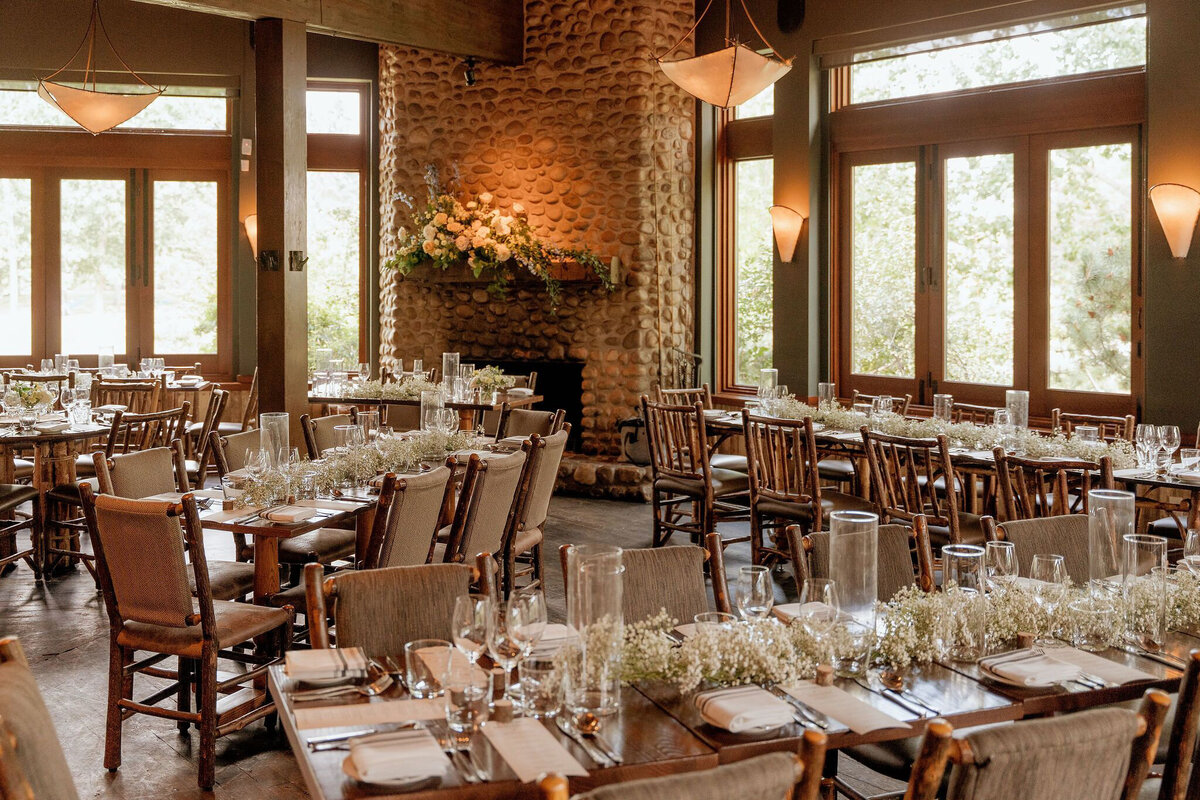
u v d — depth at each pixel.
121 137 9.58
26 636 4.67
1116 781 1.71
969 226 7.41
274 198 6.87
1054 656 2.40
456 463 4.04
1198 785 1.94
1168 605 2.64
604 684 2.01
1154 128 6.24
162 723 3.74
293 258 6.93
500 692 2.19
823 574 2.95
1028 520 3.33
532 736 1.91
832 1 7.66
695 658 2.15
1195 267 6.13
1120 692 2.22
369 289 9.87
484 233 8.26
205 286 9.88
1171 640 2.57
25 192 9.57
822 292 8.11
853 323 8.07
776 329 8.21
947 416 6.17
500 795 1.72
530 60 8.73
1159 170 6.24
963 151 7.39
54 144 9.51
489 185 8.91
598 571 2.04
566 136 8.64
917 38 7.26
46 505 5.68
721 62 5.68
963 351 7.51
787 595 5.41
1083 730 1.65
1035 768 1.62
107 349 8.20
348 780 1.73
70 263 9.69
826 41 7.71
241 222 9.67
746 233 8.73
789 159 8.01
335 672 2.14
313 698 2.09
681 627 2.59
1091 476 5.19
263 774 3.32
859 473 6.38
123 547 3.24
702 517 6.06
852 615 2.36
